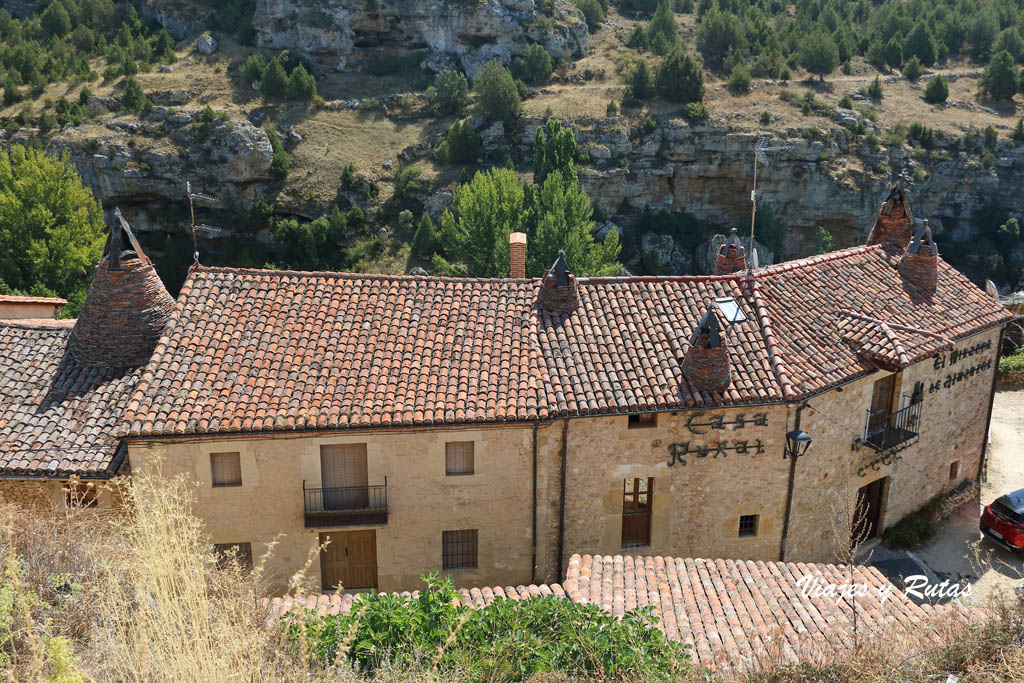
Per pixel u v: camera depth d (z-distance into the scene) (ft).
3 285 176.35
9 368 76.89
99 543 49.21
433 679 38.81
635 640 46.03
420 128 294.46
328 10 322.14
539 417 70.33
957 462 100.32
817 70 331.16
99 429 71.82
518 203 187.52
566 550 76.74
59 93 289.94
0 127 271.08
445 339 76.18
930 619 48.47
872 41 359.25
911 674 41.47
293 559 73.56
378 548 74.38
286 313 76.64
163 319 79.10
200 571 38.73
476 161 276.41
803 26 362.94
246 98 297.94
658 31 347.36
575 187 189.98
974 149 284.82
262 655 37.70
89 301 77.56
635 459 75.20
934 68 353.31
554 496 75.36
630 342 77.00
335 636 43.88
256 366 71.77
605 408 71.20
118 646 36.81
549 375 73.67
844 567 63.77
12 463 68.13
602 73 316.19
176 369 70.49
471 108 297.94
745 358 76.33
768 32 349.61
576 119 276.82
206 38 320.70
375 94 310.86
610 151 271.90
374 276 81.30
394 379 72.23
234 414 67.97
